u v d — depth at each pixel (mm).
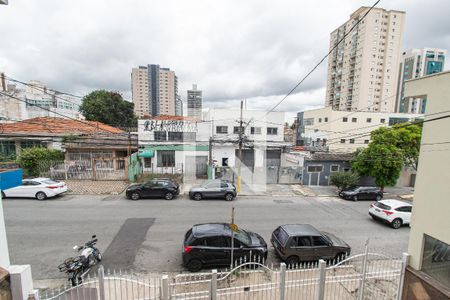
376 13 62344
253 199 16281
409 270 5703
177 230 10328
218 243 7512
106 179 19359
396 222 11586
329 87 78625
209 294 5551
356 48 66188
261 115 28812
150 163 23641
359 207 15305
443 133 4977
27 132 22344
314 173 21422
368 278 6418
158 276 7020
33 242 8852
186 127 25016
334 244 8258
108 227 10453
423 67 76875
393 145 17797
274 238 8641
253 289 6039
